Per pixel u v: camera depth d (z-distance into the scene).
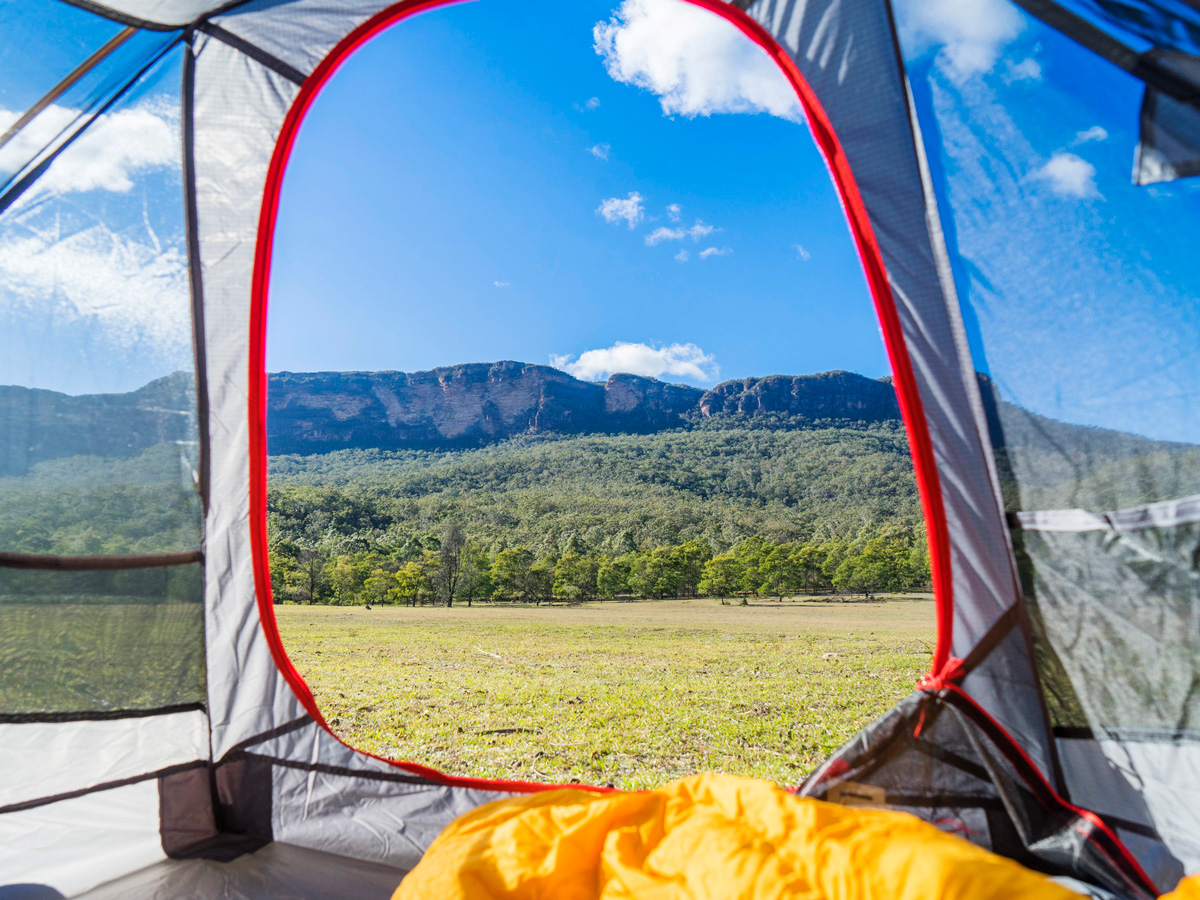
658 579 46.28
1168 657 1.50
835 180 1.79
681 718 9.65
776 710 10.59
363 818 2.07
